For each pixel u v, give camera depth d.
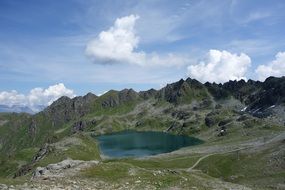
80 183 51.72
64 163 74.69
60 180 52.56
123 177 60.06
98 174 61.28
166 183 58.44
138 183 56.47
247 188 69.69
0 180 47.25
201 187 59.75
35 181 49.53
